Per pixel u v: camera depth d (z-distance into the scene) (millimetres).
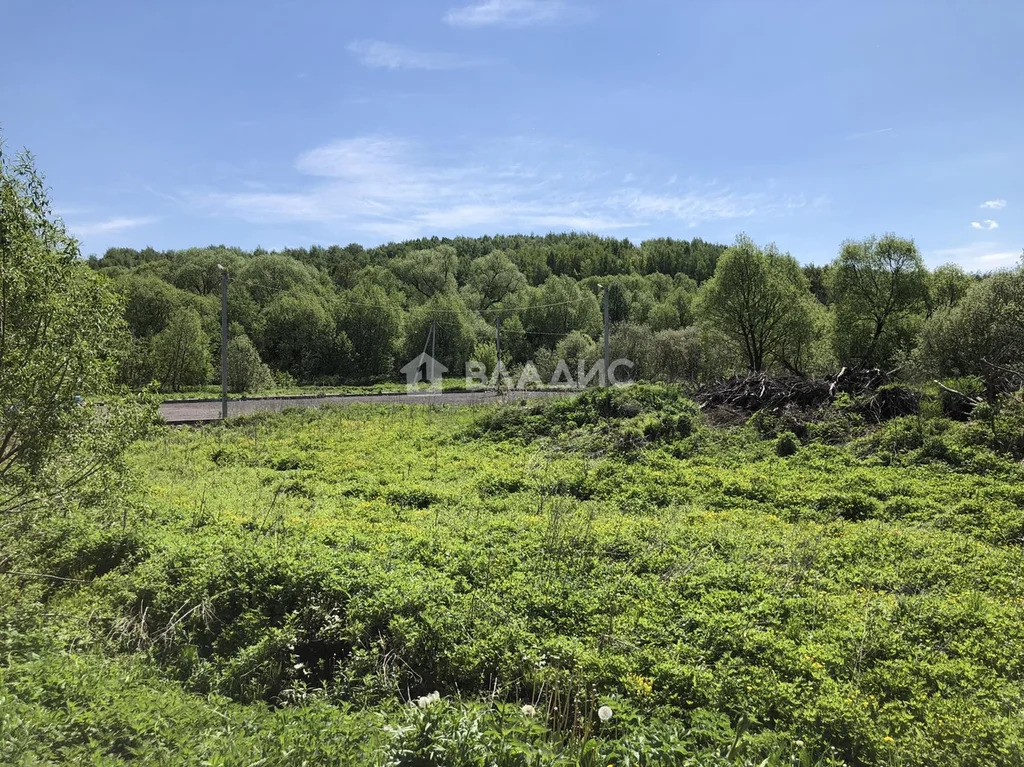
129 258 87688
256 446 21172
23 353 7258
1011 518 11000
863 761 4844
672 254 107625
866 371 20969
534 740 4566
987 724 4898
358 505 13555
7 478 7449
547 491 14180
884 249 32938
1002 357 20797
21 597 7578
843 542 9938
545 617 7215
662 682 5832
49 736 3947
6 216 7086
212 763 3910
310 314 57625
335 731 4703
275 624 7121
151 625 7297
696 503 13289
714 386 23875
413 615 6887
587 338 54875
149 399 8734
